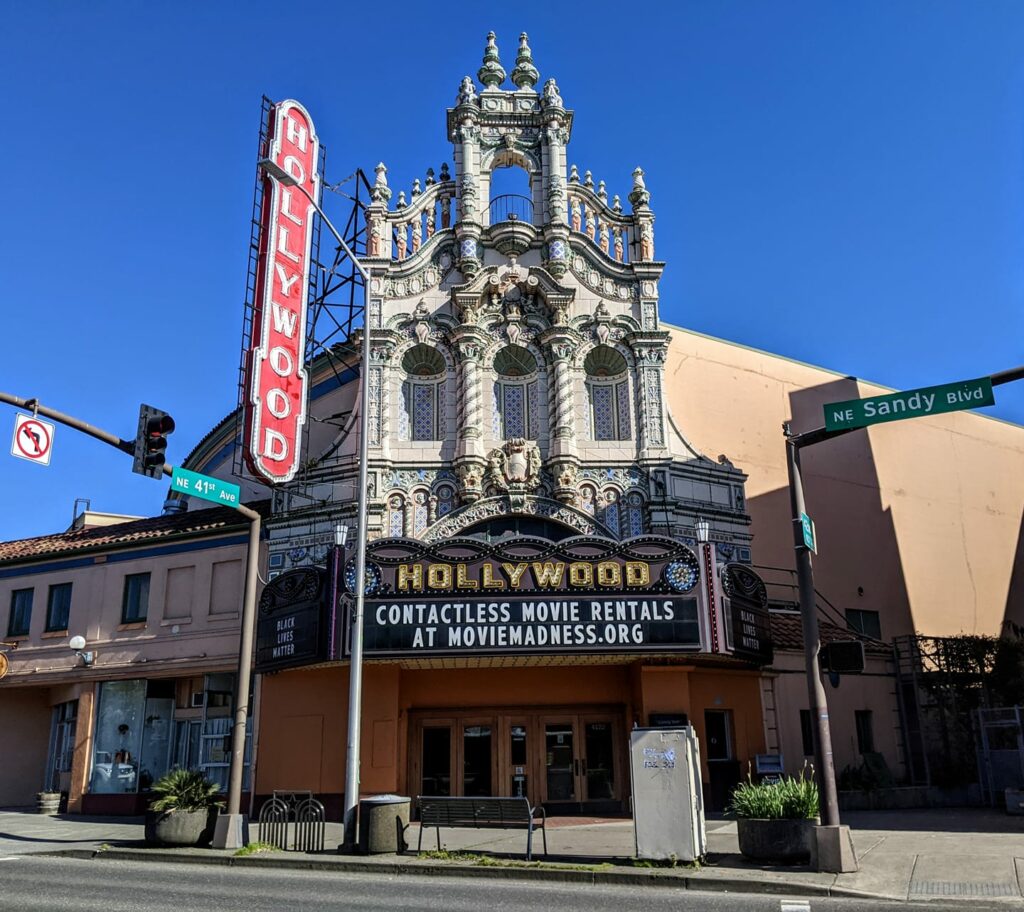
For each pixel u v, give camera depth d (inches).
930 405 574.2
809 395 1299.2
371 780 862.5
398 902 474.9
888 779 1019.9
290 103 1015.0
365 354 766.5
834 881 517.7
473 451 940.6
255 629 912.3
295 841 666.2
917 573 1309.1
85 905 465.4
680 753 587.8
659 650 795.4
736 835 706.8
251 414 906.7
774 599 1130.0
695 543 831.1
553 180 1032.8
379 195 1032.8
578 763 900.0
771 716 976.3
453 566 807.7
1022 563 1451.8
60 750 1154.7
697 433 1174.3
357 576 697.6
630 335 998.4
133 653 1059.9
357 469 952.9
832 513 1250.0
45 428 614.5
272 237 959.6
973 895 482.9
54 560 1153.4
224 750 992.2
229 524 1031.0
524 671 920.3
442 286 1008.2
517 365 999.0
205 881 550.6
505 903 472.7
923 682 1093.1
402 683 908.6
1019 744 962.1
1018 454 1514.5
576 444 962.1
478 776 895.7
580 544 816.3
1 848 716.7
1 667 786.2
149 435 639.1
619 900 482.6
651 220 1053.8
